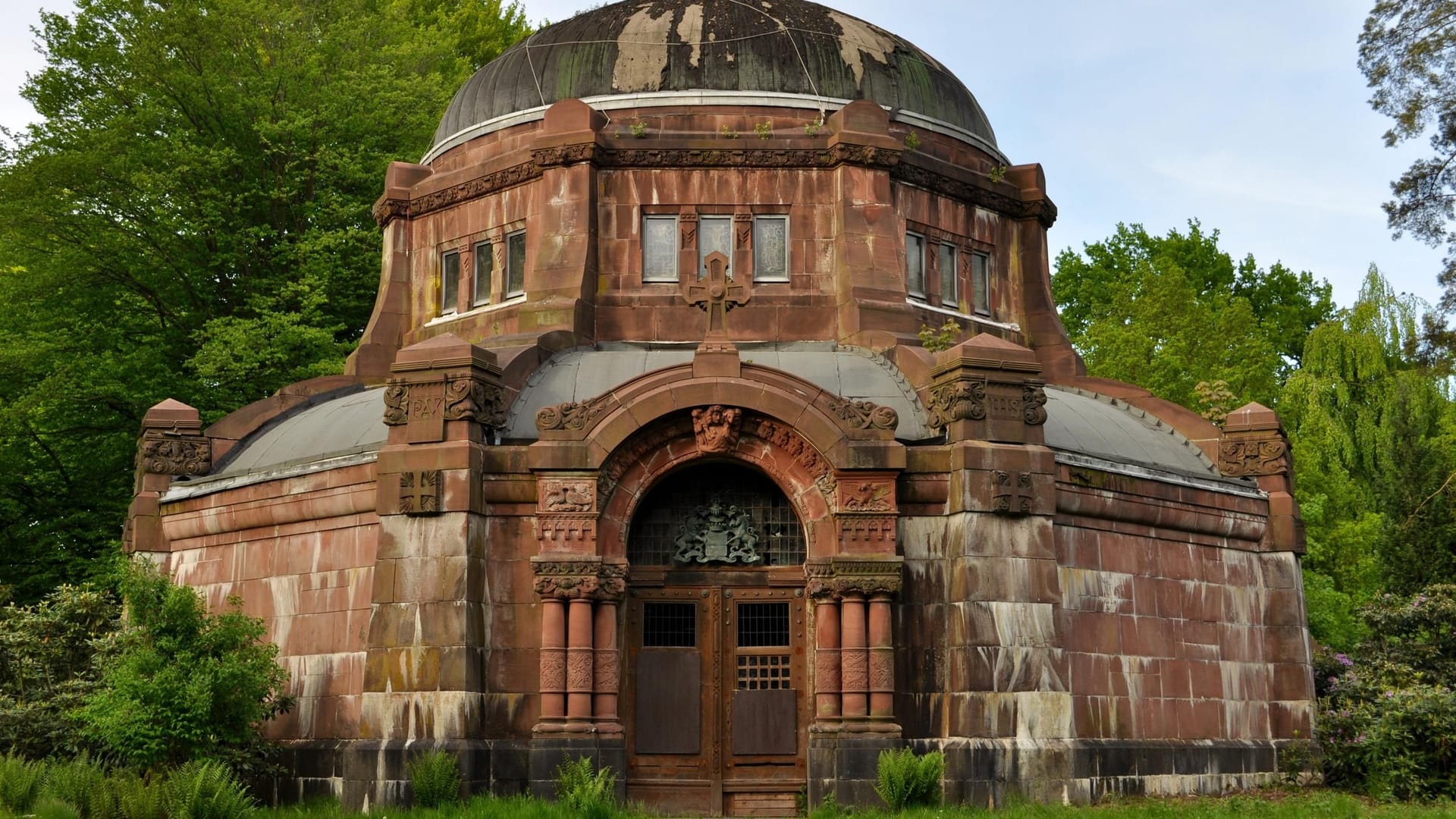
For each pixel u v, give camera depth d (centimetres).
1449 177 3862
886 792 2575
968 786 2678
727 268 3341
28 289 4531
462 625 2712
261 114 4778
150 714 2608
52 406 4253
